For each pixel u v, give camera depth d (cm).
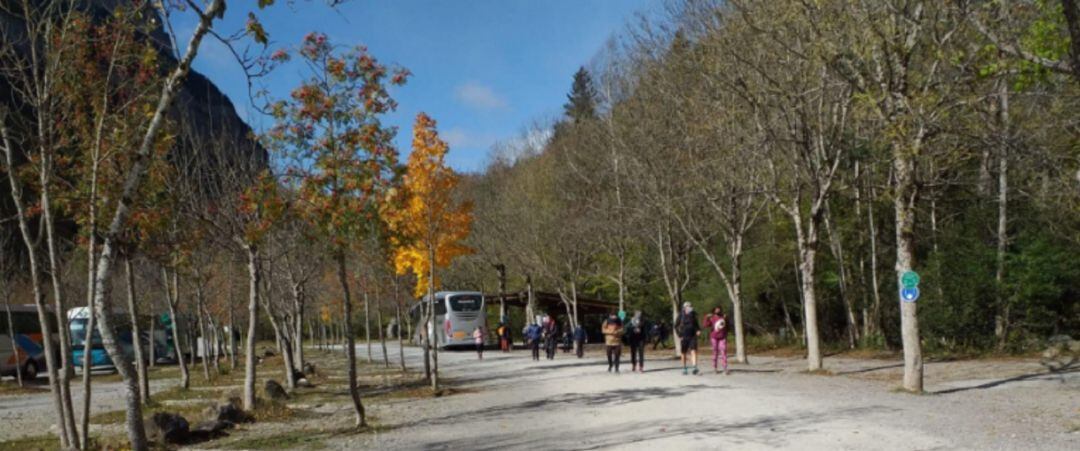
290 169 1355
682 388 1767
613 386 1917
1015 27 1226
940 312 2591
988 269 2547
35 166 1134
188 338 4372
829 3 1516
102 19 1243
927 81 1473
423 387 2280
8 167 1097
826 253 3453
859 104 1534
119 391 2633
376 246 1945
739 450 955
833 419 1184
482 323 5091
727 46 2006
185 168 1814
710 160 2361
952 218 2961
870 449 930
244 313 3762
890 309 3203
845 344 3266
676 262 3272
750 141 2198
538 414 1480
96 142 1098
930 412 1255
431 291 2114
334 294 4109
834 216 3322
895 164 1684
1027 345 2412
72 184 1241
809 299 2156
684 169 2645
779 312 4106
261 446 1218
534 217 4344
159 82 1155
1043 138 1480
